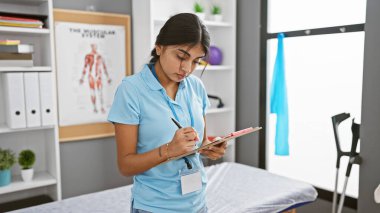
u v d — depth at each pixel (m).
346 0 2.32
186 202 1.12
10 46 1.95
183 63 1.02
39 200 2.30
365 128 2.05
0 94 2.19
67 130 2.45
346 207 2.39
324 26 2.47
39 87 2.04
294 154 2.77
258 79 2.89
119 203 1.92
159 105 1.06
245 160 3.09
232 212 1.85
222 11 3.00
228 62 2.99
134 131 1.03
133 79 1.07
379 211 2.03
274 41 2.83
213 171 2.49
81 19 2.41
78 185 2.55
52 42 2.08
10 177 2.14
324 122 2.54
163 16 2.80
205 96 1.28
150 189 1.09
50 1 2.05
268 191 2.12
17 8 2.21
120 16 2.57
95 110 2.54
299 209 2.69
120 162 1.03
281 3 2.74
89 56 2.47
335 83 2.45
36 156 2.38
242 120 3.08
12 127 1.98
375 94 1.99
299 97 2.69
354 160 2.03
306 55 2.61
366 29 2.02
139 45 2.58
